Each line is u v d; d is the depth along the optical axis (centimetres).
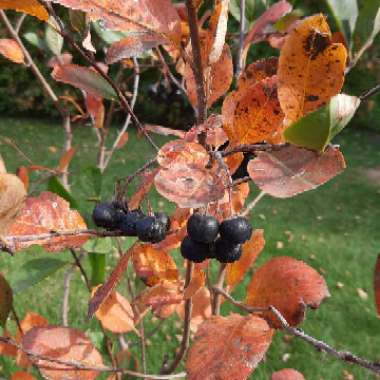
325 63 13
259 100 15
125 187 17
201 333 17
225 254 15
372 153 144
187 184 12
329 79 13
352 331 69
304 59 13
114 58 14
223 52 17
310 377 61
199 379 16
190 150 14
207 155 14
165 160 13
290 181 12
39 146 136
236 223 14
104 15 14
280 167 12
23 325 26
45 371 21
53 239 17
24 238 16
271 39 26
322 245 92
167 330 66
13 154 129
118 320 23
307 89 13
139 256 23
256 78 17
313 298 18
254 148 14
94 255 25
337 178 125
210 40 15
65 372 21
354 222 103
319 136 12
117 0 14
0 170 15
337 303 75
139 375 22
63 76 18
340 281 81
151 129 20
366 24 17
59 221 18
